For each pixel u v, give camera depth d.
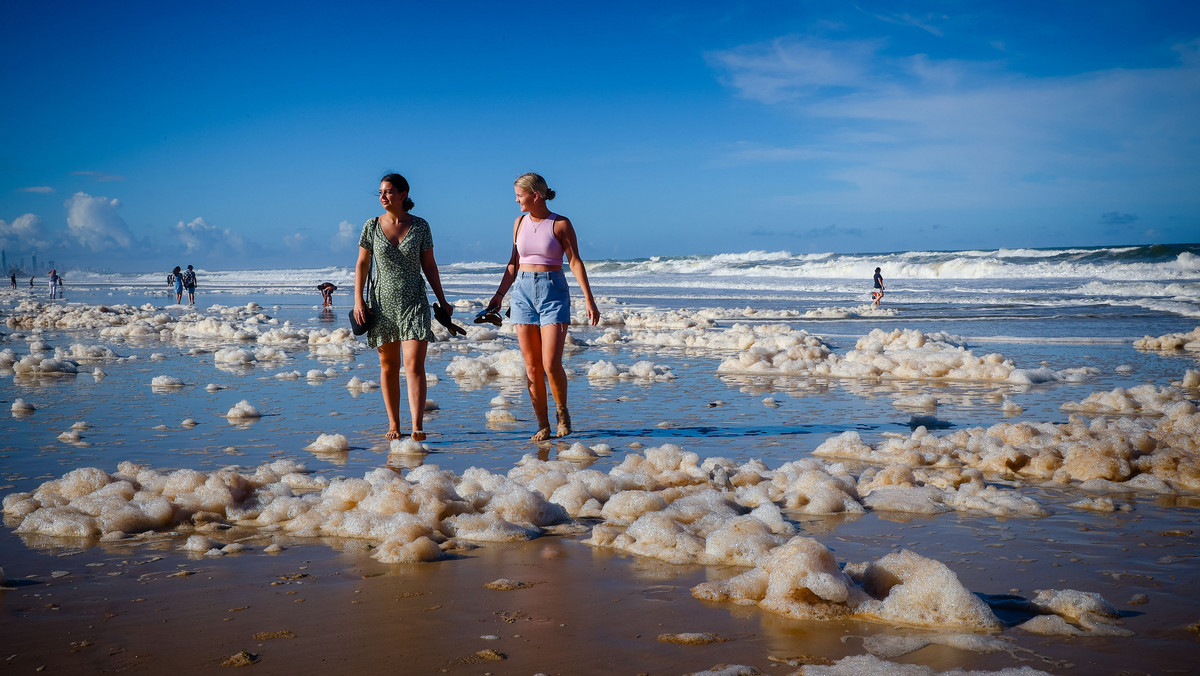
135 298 36.31
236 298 35.66
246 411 6.44
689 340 13.38
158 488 3.85
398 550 3.05
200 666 2.12
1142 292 32.41
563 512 3.67
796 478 4.12
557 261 5.74
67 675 2.07
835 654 2.21
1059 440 5.03
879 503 3.83
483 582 2.80
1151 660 2.16
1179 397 6.91
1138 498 4.01
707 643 2.28
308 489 4.16
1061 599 2.52
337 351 11.66
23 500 3.72
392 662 2.15
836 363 9.85
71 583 2.78
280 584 2.77
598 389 8.29
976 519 3.62
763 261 68.75
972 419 6.49
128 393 7.77
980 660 2.16
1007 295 31.41
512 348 12.58
